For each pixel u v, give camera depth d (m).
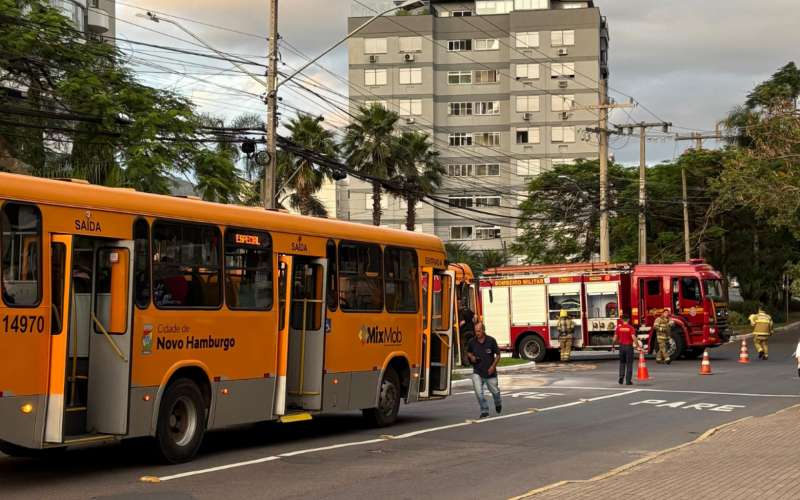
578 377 26.42
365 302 14.92
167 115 25.56
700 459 11.16
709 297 32.94
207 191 26.14
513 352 35.06
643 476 9.94
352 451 12.62
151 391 10.70
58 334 9.53
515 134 78.88
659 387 22.72
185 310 11.26
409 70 79.69
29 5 27.66
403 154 45.94
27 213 9.37
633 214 51.38
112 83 26.62
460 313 29.56
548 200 59.00
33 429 9.30
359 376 14.67
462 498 9.27
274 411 12.93
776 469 10.28
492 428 15.21
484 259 67.00
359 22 80.06
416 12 82.62
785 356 34.25
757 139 34.41
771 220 34.28
